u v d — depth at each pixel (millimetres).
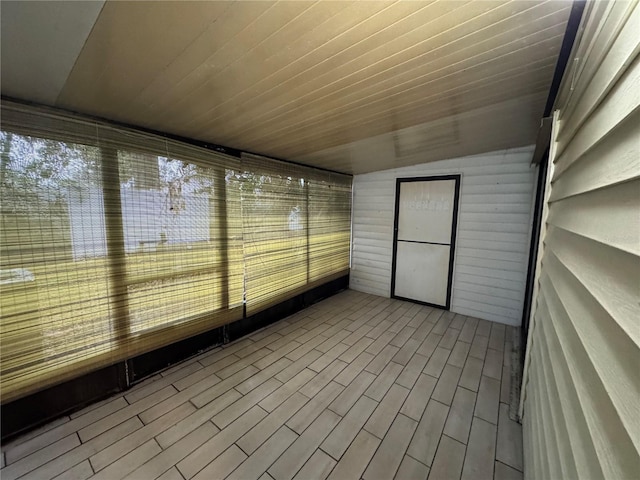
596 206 756
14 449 1643
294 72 1378
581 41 1032
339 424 1896
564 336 985
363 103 1806
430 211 4082
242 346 2939
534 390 1560
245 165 2975
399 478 1531
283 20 993
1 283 1588
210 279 2709
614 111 634
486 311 3711
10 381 1648
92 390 2037
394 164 4043
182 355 2629
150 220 2217
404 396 2188
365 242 4801
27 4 835
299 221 3795
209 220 2656
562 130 1512
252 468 1567
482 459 1650
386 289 4621
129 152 2057
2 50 1092
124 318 2117
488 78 1523
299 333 3264
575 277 917
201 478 1503
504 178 3457
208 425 1864
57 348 1809
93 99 1604
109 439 1733
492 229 3596
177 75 1358
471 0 949
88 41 1054
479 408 2064
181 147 2389
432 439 1786
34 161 1646
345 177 4664
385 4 945
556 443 930
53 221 1739
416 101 1811
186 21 966
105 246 1978
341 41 1149
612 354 555
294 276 3773
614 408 518
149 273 2244
